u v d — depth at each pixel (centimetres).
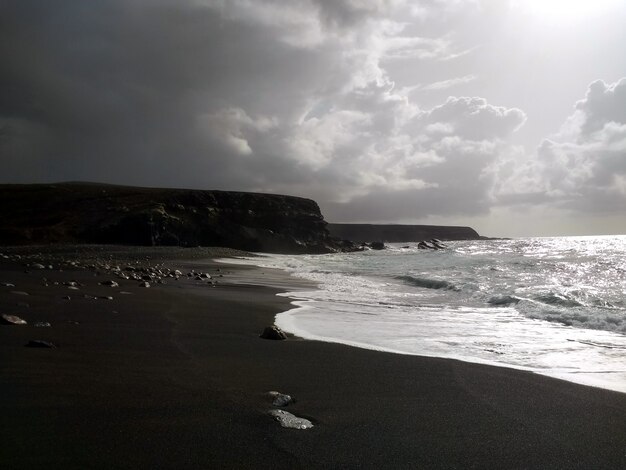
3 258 2036
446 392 443
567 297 1117
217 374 468
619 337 727
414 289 1450
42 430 305
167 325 731
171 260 2795
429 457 302
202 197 5247
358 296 1265
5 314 657
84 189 5625
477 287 1368
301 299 1191
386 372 510
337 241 5972
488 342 692
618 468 293
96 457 273
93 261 2198
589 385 473
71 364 464
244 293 1299
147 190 5675
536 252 3559
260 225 5362
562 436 342
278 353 582
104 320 734
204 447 296
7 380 401
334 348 626
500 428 355
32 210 4822
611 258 2655
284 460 286
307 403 398
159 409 356
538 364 567
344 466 283
